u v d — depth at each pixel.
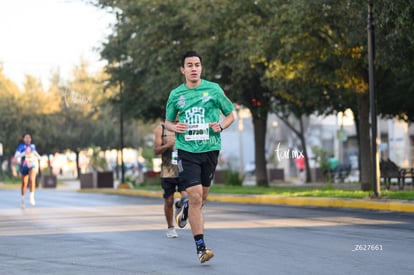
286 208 45.41
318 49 53.72
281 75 58.59
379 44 47.47
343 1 47.84
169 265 20.61
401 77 59.69
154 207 47.84
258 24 62.16
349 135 154.88
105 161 95.75
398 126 127.50
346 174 99.06
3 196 68.94
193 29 69.88
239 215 38.91
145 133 152.25
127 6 75.00
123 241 26.66
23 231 31.41
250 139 179.12
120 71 83.25
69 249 24.56
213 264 20.61
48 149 138.88
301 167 116.12
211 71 69.94
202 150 20.23
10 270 20.38
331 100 72.19
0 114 132.75
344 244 24.64
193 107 20.31
